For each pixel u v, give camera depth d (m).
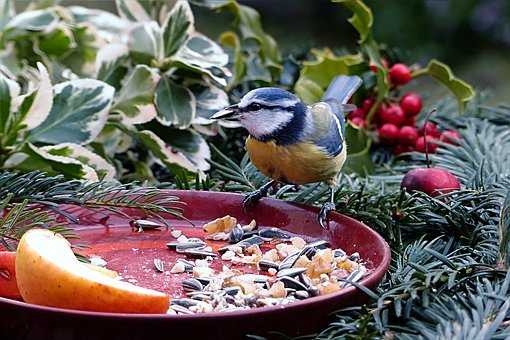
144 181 1.23
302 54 1.38
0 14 1.31
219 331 1.04
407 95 1.30
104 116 1.22
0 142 1.21
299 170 1.19
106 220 1.15
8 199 1.11
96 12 1.36
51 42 1.32
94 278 1.05
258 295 1.08
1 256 1.08
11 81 1.21
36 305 1.04
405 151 1.30
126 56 1.27
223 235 1.15
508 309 1.06
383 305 1.06
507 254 1.10
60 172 1.21
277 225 1.16
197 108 1.27
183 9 1.27
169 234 1.15
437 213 1.16
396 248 1.15
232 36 1.35
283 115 1.18
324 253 1.11
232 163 1.22
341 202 1.18
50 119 1.22
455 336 1.04
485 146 1.24
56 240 1.07
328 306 1.05
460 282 1.08
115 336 1.04
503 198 1.15
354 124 1.28
